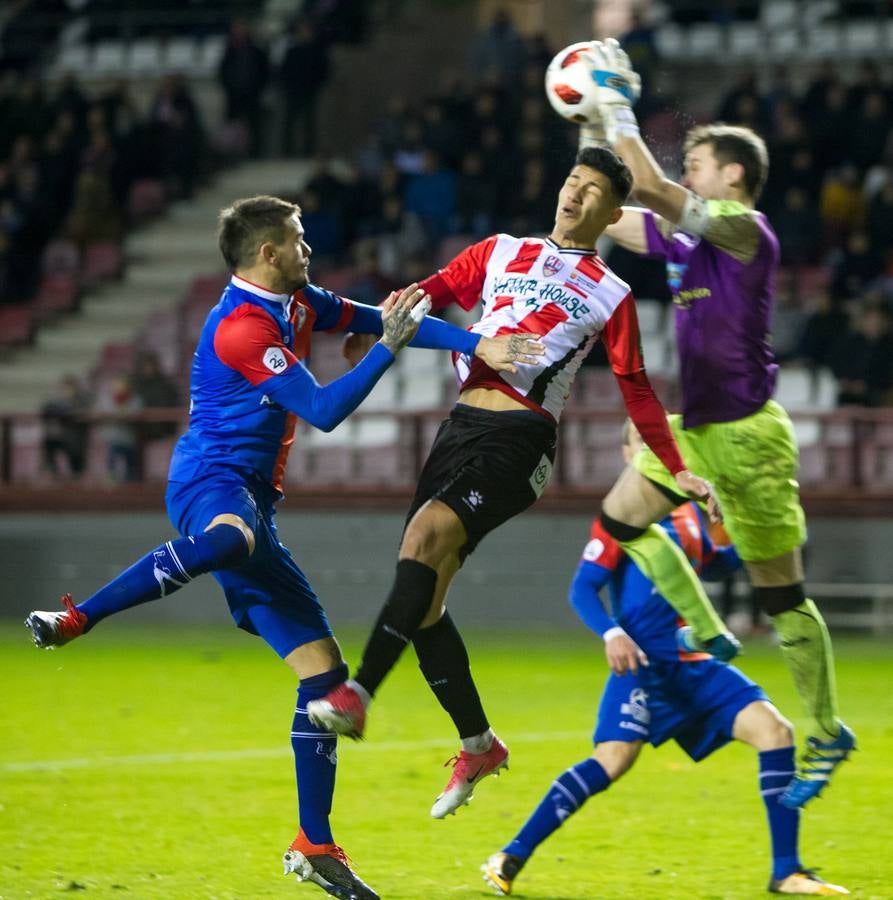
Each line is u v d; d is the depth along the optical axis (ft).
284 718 115.75
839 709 118.52
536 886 64.85
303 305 62.69
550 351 59.72
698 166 66.95
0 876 65.87
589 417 192.13
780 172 217.77
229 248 60.18
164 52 292.40
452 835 76.38
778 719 64.59
